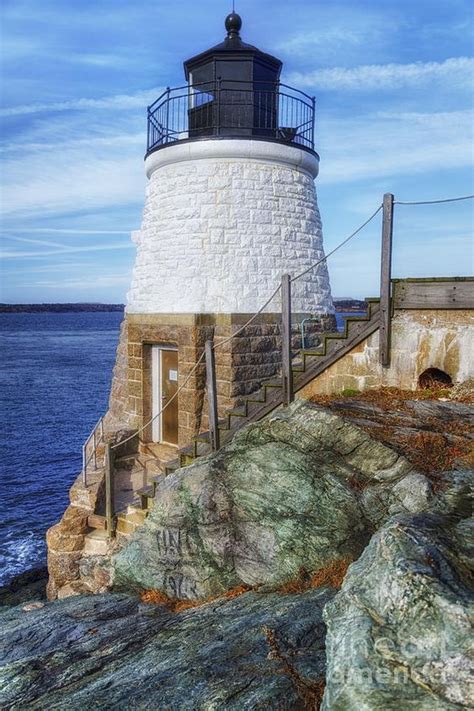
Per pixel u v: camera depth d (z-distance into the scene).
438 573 3.40
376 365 8.35
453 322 7.71
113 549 10.27
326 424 6.46
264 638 4.63
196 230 11.40
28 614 7.31
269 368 11.45
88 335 119.44
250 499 6.61
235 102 11.64
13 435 29.94
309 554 6.00
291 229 11.88
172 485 7.59
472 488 5.25
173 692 4.11
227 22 11.86
